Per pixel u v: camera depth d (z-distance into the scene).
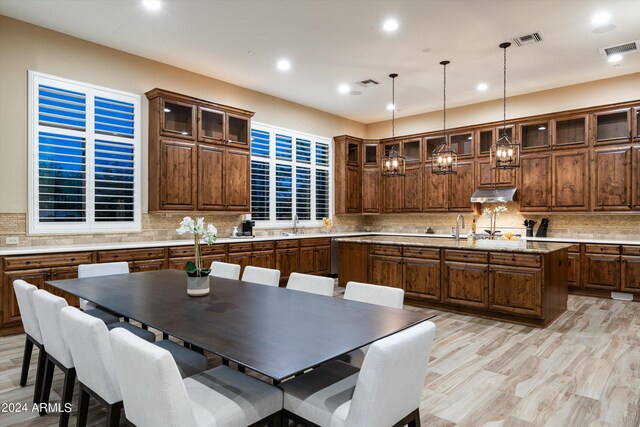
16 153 4.27
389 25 4.37
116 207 5.01
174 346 2.39
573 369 3.11
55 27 4.45
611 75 5.98
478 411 2.46
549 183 6.33
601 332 4.07
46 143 4.47
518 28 4.44
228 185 5.84
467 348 3.61
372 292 2.55
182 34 4.61
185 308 2.22
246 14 4.13
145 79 5.29
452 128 7.42
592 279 5.77
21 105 4.30
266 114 6.93
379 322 1.96
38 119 4.42
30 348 2.76
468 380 2.91
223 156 5.79
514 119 6.65
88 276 3.41
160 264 4.87
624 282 5.52
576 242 5.92
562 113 6.21
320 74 5.93
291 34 4.60
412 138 7.98
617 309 5.04
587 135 6.00
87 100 4.77
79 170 4.71
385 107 7.79
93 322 1.76
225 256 5.58
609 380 2.90
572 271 5.94
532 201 6.50
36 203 4.38
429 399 2.61
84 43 4.75
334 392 1.75
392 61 5.41
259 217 6.83
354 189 8.26
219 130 5.81
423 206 7.84
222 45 4.91
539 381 2.89
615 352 3.48
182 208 5.28
